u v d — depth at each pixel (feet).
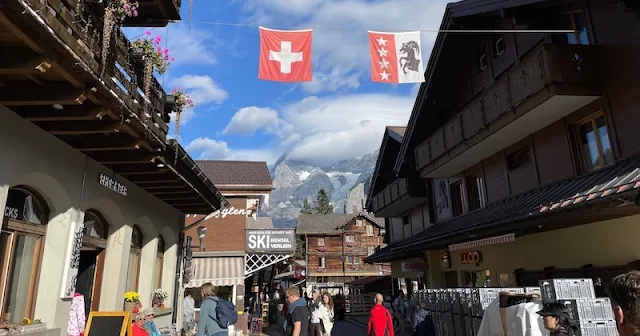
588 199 23.31
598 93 30.60
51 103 15.26
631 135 28.14
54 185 19.06
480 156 45.98
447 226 49.26
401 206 72.13
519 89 34.01
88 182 22.08
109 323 19.04
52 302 19.27
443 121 57.36
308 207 379.55
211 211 41.47
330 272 179.83
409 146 60.34
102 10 15.85
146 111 20.17
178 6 24.11
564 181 33.63
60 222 20.06
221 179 88.84
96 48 15.11
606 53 30.42
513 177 41.27
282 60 24.03
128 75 19.26
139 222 31.37
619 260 26.91
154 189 30.94
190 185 29.76
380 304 32.99
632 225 26.07
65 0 13.71
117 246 26.43
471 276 48.78
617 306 7.07
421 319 31.76
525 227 31.40
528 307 15.69
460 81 52.34
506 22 41.81
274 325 82.23
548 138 36.32
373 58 24.81
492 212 37.93
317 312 37.63
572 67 30.76
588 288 15.25
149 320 23.86
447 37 48.73
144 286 32.37
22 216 18.38
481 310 24.67
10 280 17.71
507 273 39.99
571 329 12.80
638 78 27.71
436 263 57.52
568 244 31.65
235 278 60.54
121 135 20.36
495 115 37.40
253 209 82.84
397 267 79.51
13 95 14.84
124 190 26.21
